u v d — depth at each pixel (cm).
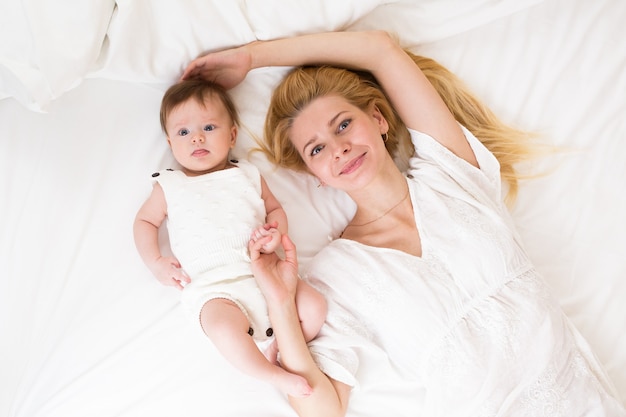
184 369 136
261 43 149
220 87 148
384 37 149
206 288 128
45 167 143
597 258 152
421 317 130
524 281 135
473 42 166
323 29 155
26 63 125
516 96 164
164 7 136
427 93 148
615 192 157
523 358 128
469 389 127
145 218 139
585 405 127
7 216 140
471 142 150
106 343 135
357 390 136
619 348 144
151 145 147
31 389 132
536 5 168
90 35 126
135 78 144
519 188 160
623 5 168
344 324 134
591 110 163
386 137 154
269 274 127
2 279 136
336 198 158
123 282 139
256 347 124
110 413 132
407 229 142
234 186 139
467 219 138
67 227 140
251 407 135
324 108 141
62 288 137
